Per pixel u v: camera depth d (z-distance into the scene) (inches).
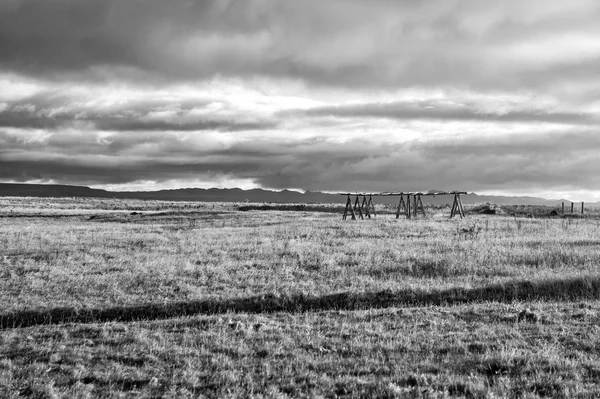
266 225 1674.5
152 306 601.9
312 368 377.1
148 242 1111.0
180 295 644.7
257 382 347.9
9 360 399.2
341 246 1015.0
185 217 2183.8
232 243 1084.5
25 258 880.9
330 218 2037.4
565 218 1881.2
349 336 454.3
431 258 835.4
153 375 367.9
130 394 335.9
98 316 581.0
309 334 461.7
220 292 653.3
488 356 382.0
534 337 437.1
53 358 406.0
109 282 700.0
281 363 386.3
